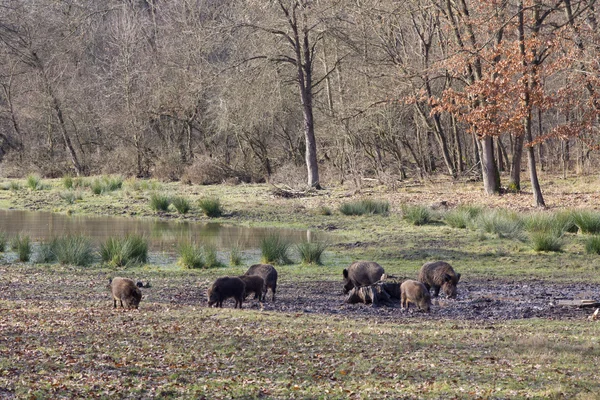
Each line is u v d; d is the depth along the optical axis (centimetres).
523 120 3572
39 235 2570
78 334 995
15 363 823
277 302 1435
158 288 1586
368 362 896
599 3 3550
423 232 2631
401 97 4428
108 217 3250
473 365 891
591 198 3322
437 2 4088
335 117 4559
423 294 1330
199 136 6112
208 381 791
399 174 4747
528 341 1010
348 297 1437
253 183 5050
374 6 4391
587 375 848
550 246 2206
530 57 3019
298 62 4550
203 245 2172
